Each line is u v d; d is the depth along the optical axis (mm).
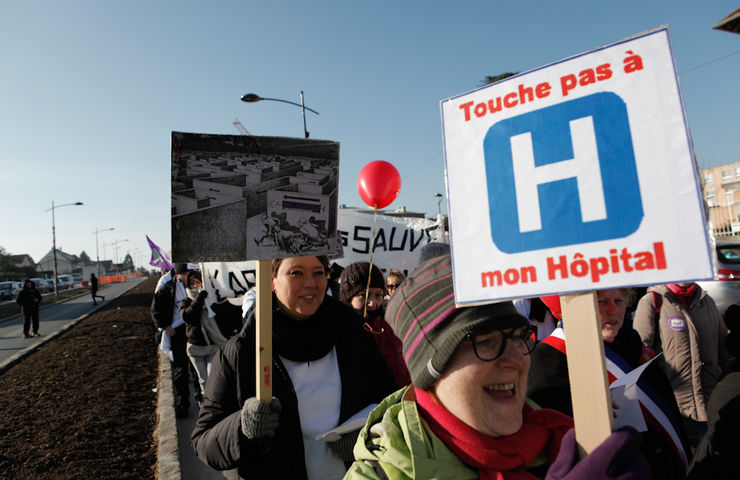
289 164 1926
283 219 1882
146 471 3912
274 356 1963
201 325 5082
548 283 994
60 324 18047
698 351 3428
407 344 1148
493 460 1012
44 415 5188
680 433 1537
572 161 1015
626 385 1347
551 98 1059
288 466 1842
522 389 1104
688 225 891
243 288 6219
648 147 946
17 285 45531
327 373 2045
